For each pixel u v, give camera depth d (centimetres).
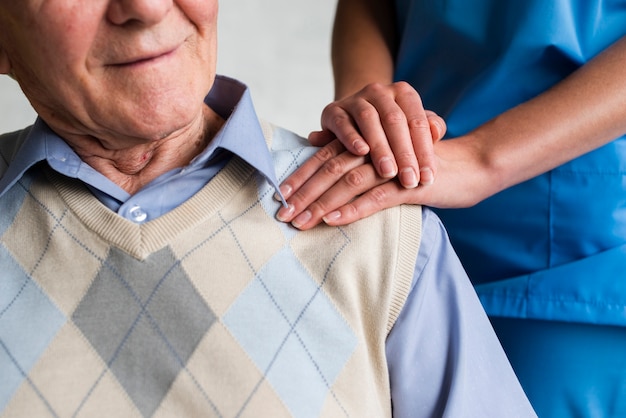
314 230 114
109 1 97
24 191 115
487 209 142
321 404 109
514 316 139
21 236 112
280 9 396
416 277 117
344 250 112
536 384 139
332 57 168
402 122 119
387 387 115
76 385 107
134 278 108
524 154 128
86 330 108
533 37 136
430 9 146
